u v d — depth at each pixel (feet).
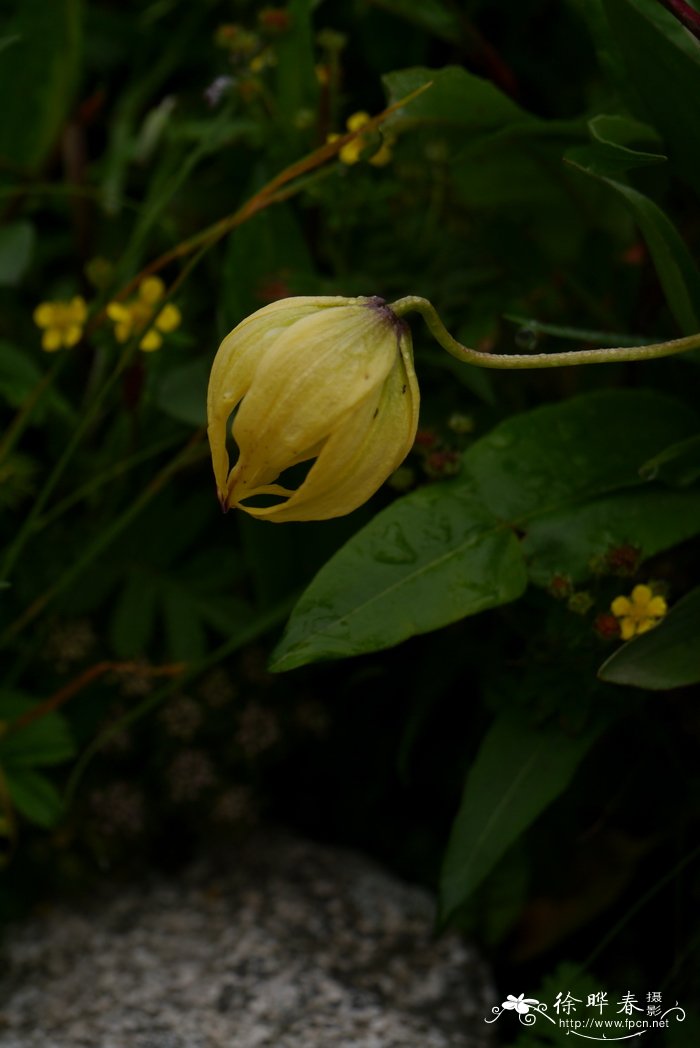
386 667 2.60
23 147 2.79
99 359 2.66
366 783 2.64
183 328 2.70
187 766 2.57
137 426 2.57
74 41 2.74
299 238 2.54
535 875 2.53
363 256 2.63
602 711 2.36
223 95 2.61
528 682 2.36
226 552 2.62
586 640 2.35
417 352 2.51
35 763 2.49
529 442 2.35
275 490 2.13
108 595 2.63
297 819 2.67
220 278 2.75
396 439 2.13
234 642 2.47
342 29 2.88
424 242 2.60
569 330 2.35
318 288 2.51
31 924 2.55
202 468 2.67
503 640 2.47
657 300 2.47
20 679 2.63
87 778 2.59
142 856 2.61
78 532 2.64
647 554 2.31
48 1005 2.47
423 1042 2.43
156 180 2.75
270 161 2.56
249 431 2.11
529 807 2.33
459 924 2.52
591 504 2.33
